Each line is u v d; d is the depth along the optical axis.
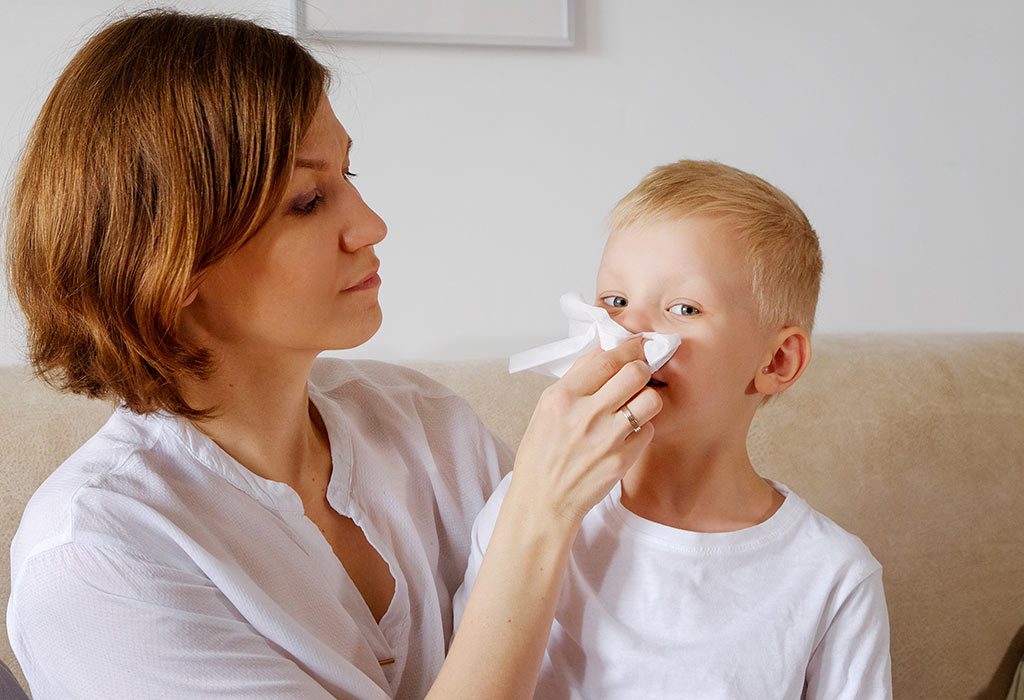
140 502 0.77
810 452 1.37
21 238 0.81
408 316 1.66
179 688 0.73
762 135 1.75
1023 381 1.46
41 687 0.77
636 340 0.84
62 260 0.78
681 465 0.93
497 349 1.70
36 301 0.81
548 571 0.80
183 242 0.75
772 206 0.91
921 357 1.46
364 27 1.57
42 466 1.18
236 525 0.83
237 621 0.78
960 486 1.40
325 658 0.79
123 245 0.76
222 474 0.84
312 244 0.80
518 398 1.35
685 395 0.87
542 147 1.67
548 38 1.63
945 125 1.81
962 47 1.80
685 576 0.91
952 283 1.85
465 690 0.78
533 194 1.68
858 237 1.81
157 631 0.73
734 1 1.71
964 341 1.52
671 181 0.91
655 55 1.69
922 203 1.82
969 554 1.39
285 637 0.78
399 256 1.65
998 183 1.84
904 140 1.80
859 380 1.42
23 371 1.26
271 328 0.81
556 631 0.93
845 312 1.83
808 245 0.95
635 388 0.79
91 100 0.77
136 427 0.84
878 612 0.92
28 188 0.80
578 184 1.69
